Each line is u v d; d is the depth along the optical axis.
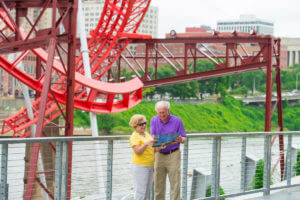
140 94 36.38
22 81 30.70
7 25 32.56
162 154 9.77
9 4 22.48
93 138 8.66
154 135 9.66
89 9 161.12
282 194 12.62
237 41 45.31
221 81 145.75
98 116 102.94
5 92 108.88
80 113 100.25
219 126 133.25
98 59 46.25
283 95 169.62
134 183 9.16
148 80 46.47
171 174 9.72
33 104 40.41
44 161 27.45
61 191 8.62
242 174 11.38
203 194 12.89
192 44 46.28
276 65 48.22
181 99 143.50
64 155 8.59
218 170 10.70
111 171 9.15
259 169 14.54
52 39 21.44
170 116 9.65
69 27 22.33
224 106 143.12
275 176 24.34
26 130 43.50
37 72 40.31
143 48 136.00
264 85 173.88
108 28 45.84
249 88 171.00
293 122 151.12
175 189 9.70
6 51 22.44
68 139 8.38
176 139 9.19
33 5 22.50
